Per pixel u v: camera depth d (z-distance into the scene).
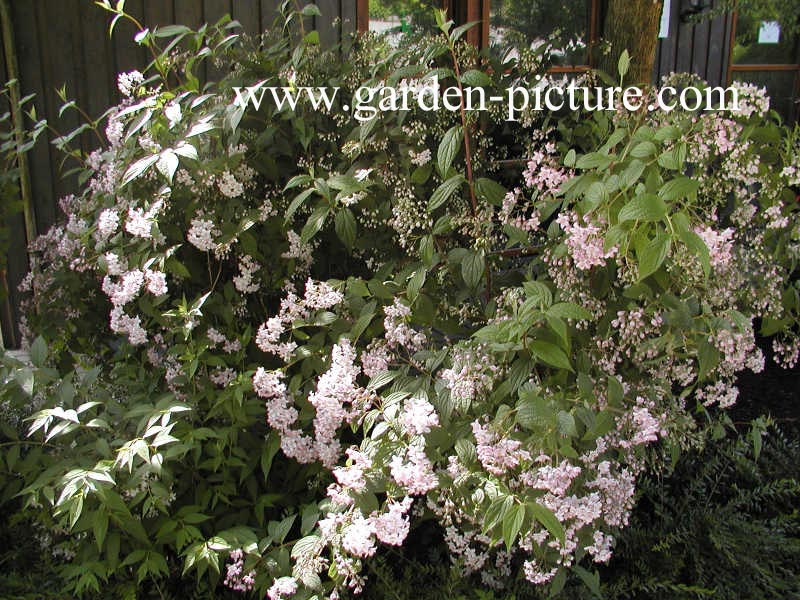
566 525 1.66
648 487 2.38
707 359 1.79
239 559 1.83
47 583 2.01
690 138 1.90
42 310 2.70
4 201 3.21
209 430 1.97
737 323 1.80
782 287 2.20
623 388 1.92
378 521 1.56
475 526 1.86
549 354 1.64
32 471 1.98
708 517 2.26
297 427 2.14
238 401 2.02
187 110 2.35
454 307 2.24
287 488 2.26
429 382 1.88
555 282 2.04
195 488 2.09
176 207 2.37
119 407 2.02
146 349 2.48
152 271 2.25
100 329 2.72
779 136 2.02
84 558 1.91
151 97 2.36
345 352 1.93
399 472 1.54
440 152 1.97
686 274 1.89
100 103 3.84
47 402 2.00
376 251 2.57
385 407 1.74
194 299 2.44
